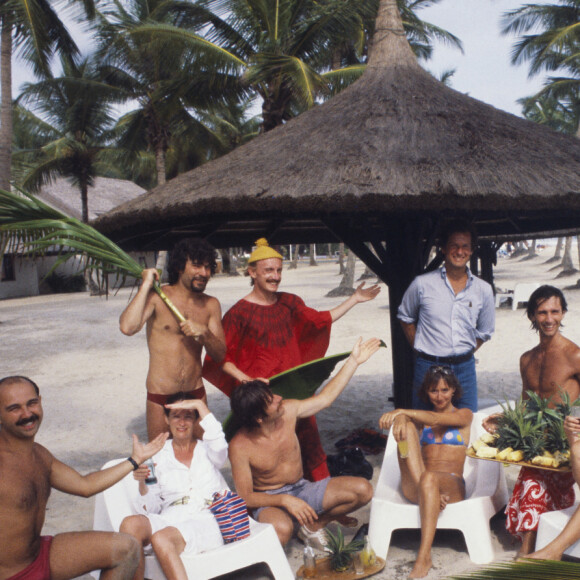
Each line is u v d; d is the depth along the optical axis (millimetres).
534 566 1948
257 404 3777
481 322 4496
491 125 5395
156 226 5621
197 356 4195
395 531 4215
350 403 7848
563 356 3824
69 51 19234
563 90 26219
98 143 28969
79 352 13086
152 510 3555
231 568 3326
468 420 4176
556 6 23219
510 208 4441
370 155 4789
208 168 5695
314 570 3596
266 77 15445
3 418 2707
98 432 7227
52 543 2869
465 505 3672
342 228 5480
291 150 5246
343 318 16000
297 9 16469
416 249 5539
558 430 3484
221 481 3672
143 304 3861
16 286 30531
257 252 4484
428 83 5949
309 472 4480
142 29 16344
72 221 4102
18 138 32312
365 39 20219
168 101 19453
